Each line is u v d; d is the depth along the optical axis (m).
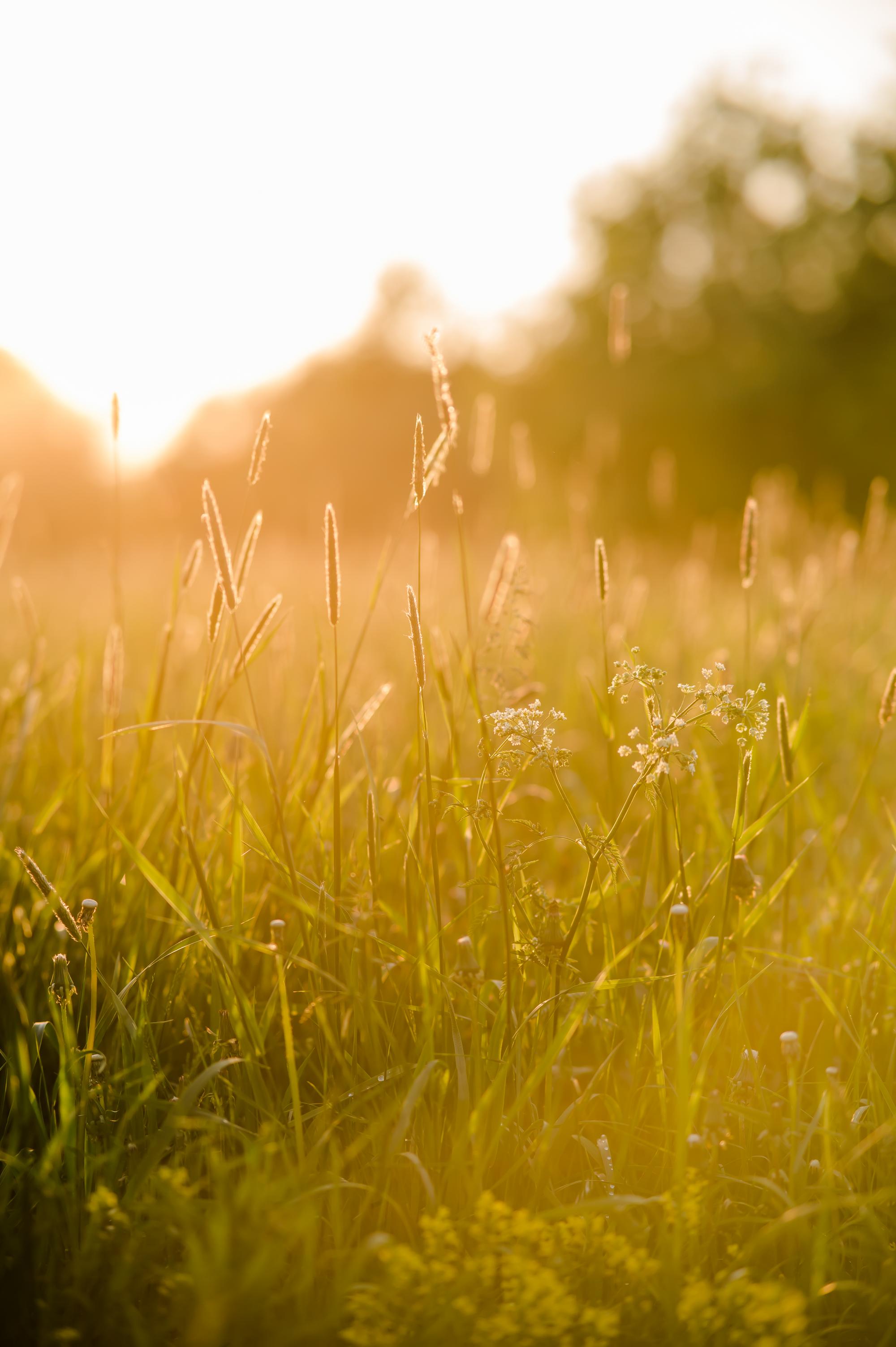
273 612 1.14
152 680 1.54
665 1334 1.00
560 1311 0.97
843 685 1.67
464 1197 1.05
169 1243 1.04
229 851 1.22
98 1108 1.09
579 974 1.12
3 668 1.76
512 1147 1.08
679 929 1.12
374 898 1.15
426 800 1.12
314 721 1.31
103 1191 1.01
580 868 1.33
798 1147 1.06
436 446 1.14
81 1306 1.01
